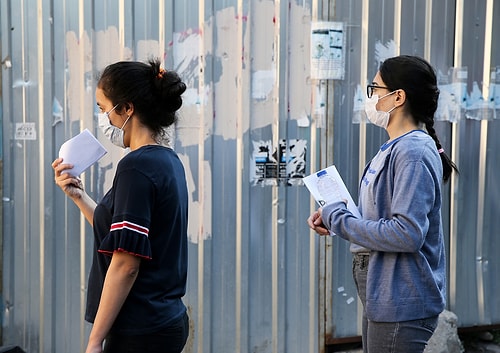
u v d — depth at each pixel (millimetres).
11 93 3734
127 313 2205
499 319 4500
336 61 4047
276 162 4020
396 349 2461
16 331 3820
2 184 3756
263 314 4070
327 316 4156
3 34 3695
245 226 4004
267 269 4055
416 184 2385
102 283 2297
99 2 3762
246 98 3945
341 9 4047
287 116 4016
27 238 3803
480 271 4438
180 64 3865
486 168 4395
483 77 4344
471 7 4285
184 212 2367
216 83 3912
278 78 3980
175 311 2297
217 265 3990
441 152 2689
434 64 4250
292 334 4117
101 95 2326
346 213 2553
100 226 2279
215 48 3896
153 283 2232
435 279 2490
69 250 3840
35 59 3734
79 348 3879
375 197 2545
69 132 3791
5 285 3795
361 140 4137
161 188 2209
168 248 2266
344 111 4102
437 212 2521
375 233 2414
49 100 3756
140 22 3807
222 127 3936
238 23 3908
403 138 2504
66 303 3852
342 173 4121
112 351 2242
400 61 2582
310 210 4090
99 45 3779
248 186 3990
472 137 4363
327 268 4137
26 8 3715
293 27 3988
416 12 4188
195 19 3861
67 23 3746
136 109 2303
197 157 3916
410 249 2359
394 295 2457
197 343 3990
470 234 4406
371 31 4109
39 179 3781
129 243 2107
